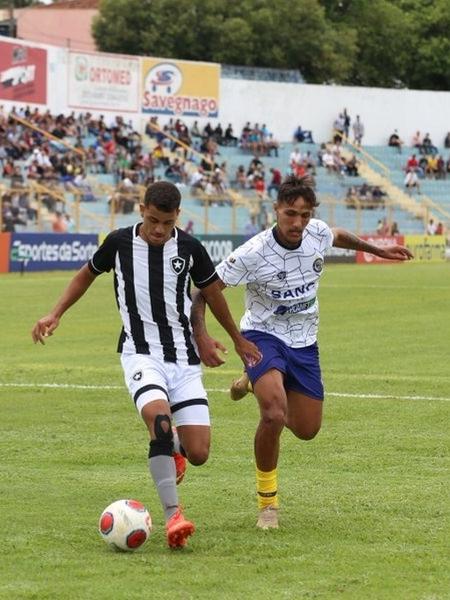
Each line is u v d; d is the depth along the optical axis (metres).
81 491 13.35
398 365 25.27
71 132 74.81
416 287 50.00
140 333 11.26
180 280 11.28
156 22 97.94
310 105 90.38
